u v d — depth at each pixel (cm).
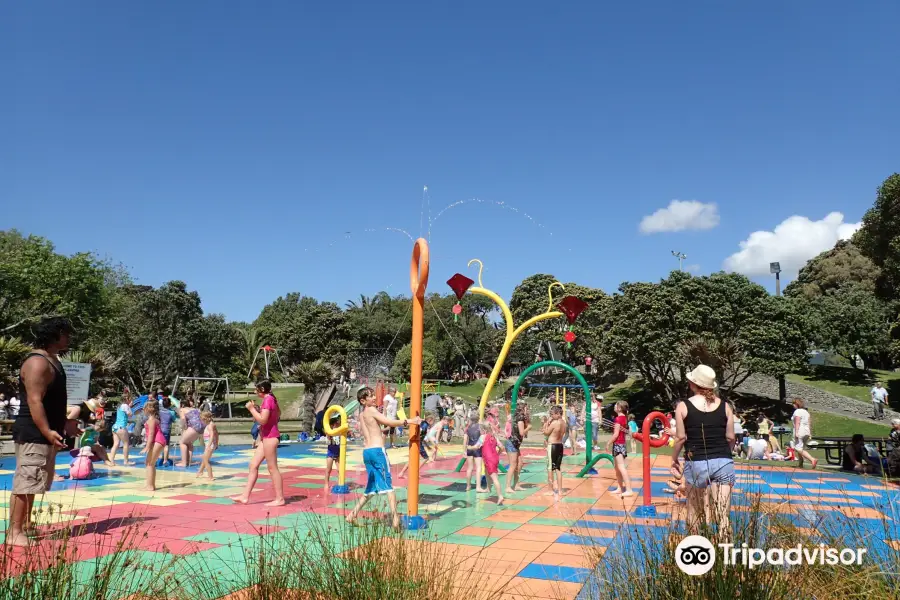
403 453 1847
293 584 345
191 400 1413
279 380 6203
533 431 2473
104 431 1561
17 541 526
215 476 1233
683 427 543
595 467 1501
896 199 4109
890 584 345
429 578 359
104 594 340
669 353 3922
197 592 379
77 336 3606
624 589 347
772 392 4491
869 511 563
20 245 3806
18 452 554
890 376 4922
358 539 397
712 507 404
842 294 5956
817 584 335
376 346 7106
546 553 623
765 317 3984
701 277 4062
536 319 1177
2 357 2220
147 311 4938
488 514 859
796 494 920
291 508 856
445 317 6475
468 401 3847
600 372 4728
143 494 974
